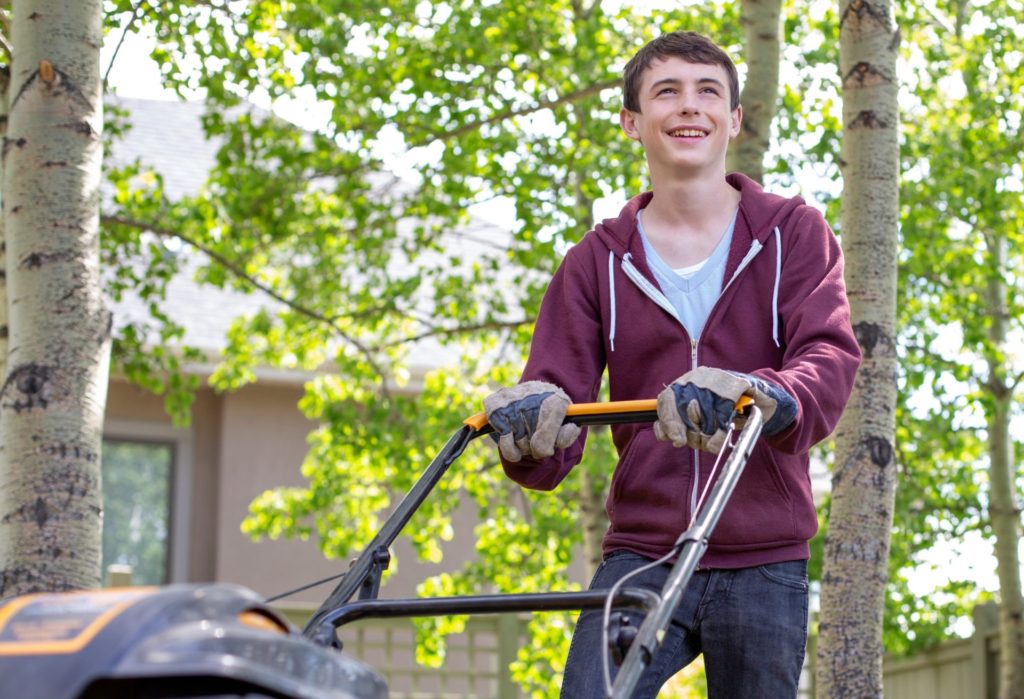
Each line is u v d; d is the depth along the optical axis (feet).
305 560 48.42
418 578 47.83
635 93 12.60
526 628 38.52
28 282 17.01
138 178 50.24
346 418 36.29
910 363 36.27
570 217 34.96
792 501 11.68
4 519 16.47
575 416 10.99
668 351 12.12
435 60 35.04
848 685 21.49
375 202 38.11
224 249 36.14
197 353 35.50
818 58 35.04
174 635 6.77
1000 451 38.63
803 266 11.98
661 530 11.72
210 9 33.58
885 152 22.71
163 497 48.06
